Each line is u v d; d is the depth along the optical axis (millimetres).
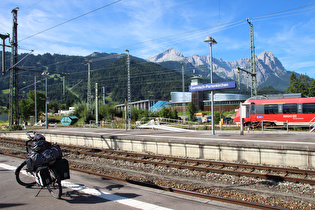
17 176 7074
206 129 30031
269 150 10914
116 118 60656
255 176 9031
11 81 32938
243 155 11656
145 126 34312
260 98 28719
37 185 7227
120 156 14344
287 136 16938
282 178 8531
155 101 112438
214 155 12523
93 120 53000
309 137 15984
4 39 31875
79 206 5625
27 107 70688
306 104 25875
